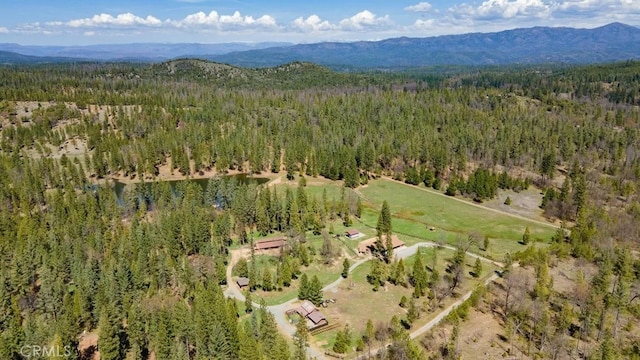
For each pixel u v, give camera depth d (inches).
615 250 4837.6
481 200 7204.7
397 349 3316.9
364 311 4136.3
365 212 6737.2
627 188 7017.7
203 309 3612.2
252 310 4060.0
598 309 3855.8
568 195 6673.2
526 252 4985.2
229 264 5078.7
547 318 3693.4
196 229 5319.9
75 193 7130.9
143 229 5438.0
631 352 3452.3
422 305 4232.3
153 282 4392.2
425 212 6742.1
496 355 3476.9
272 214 6127.0
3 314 3782.0
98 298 3924.7
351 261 5137.8
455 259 4918.8
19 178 7490.2
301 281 4318.4
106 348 3289.9
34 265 4596.5
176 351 3373.5
